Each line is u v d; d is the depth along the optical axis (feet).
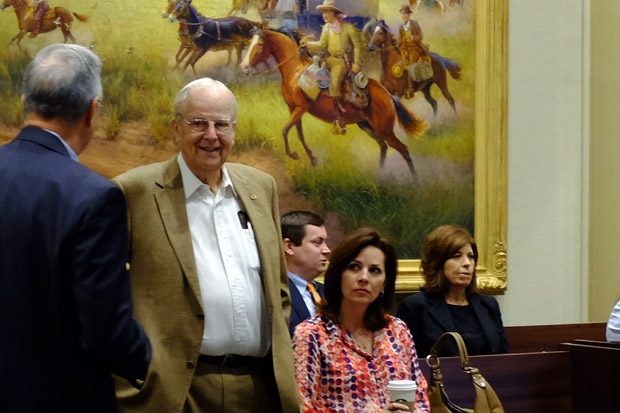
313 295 16.15
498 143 23.48
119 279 7.47
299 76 20.80
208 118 10.36
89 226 7.37
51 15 18.15
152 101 19.11
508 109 24.00
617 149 25.05
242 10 20.18
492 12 23.44
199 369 10.18
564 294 24.99
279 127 20.53
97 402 7.64
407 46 22.24
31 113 7.93
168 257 10.16
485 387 12.93
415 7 22.39
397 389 11.09
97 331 7.27
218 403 10.14
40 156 7.70
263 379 10.59
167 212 10.33
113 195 7.57
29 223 7.43
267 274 10.61
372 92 21.74
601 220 25.11
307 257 15.99
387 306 12.68
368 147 21.65
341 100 21.31
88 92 7.98
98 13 18.62
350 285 12.13
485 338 16.84
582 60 25.34
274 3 20.56
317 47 21.03
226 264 10.46
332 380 11.83
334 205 21.15
